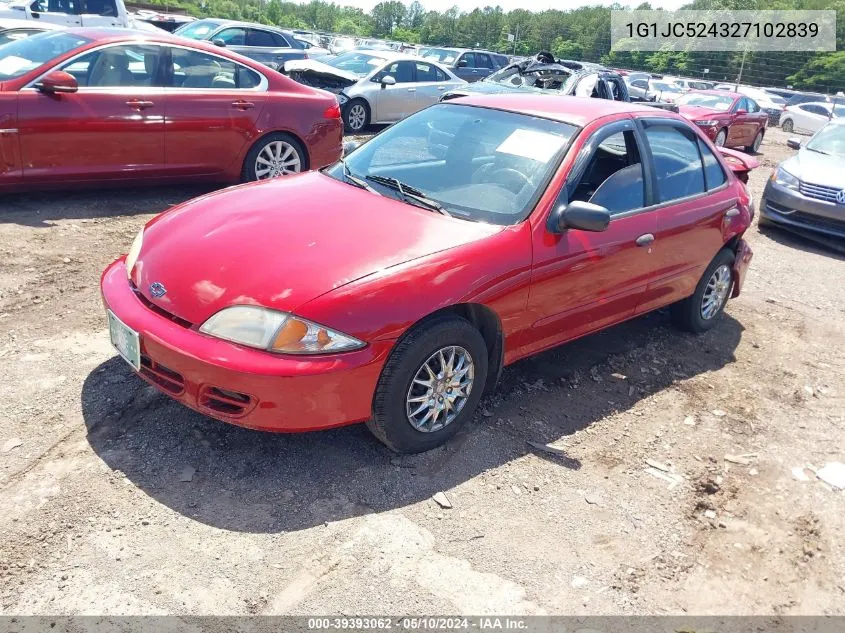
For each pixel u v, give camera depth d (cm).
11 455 301
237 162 700
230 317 287
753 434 404
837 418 434
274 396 281
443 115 442
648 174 433
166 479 299
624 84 1270
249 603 245
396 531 287
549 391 418
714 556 301
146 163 644
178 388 299
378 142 440
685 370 475
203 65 674
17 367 366
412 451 333
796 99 3081
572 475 341
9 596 236
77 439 316
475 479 326
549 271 362
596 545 297
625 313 441
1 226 562
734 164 611
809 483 362
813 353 532
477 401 352
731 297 556
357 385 295
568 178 377
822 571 300
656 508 326
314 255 309
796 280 716
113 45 624
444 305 313
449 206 363
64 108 589
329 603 249
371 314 293
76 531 266
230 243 320
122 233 589
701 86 3375
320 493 303
